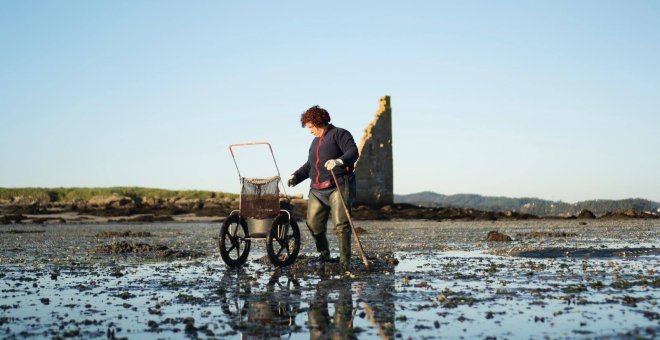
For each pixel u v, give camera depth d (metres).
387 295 4.94
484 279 5.95
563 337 3.35
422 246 11.17
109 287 5.63
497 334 3.45
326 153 7.21
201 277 6.39
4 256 9.38
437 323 3.77
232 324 3.85
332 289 5.35
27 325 3.86
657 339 3.26
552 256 8.55
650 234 15.35
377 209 43.38
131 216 38.12
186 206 46.47
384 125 52.16
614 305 4.36
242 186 7.31
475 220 34.50
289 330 3.65
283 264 7.27
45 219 32.59
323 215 7.39
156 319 4.03
